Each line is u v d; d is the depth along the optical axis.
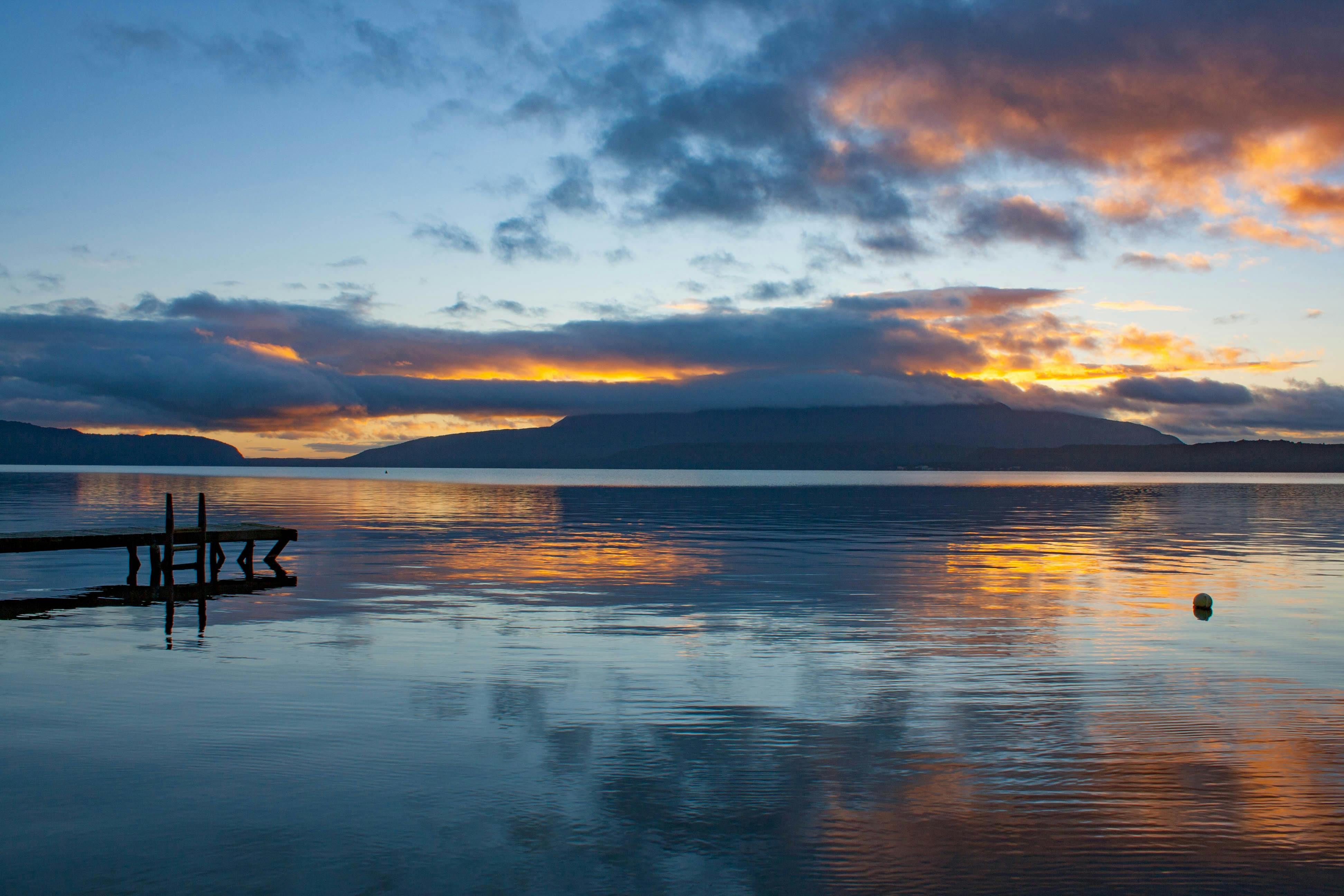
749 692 12.33
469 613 19.06
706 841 7.48
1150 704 11.80
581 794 8.51
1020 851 7.34
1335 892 6.69
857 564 28.94
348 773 9.04
